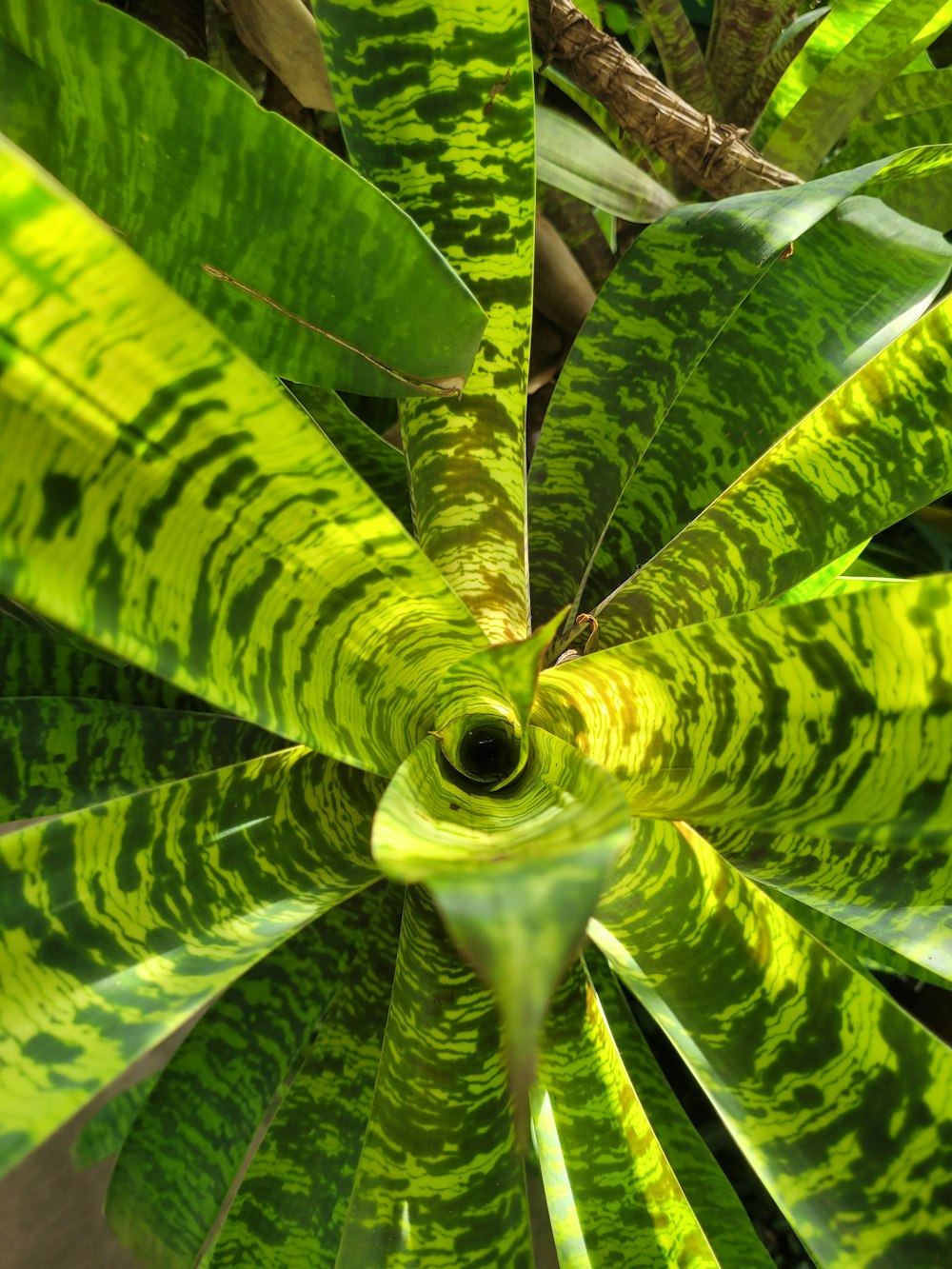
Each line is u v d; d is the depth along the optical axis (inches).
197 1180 19.2
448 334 15.0
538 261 28.3
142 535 10.3
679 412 20.6
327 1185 18.4
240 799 14.4
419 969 15.7
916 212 23.7
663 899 15.1
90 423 9.5
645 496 20.8
